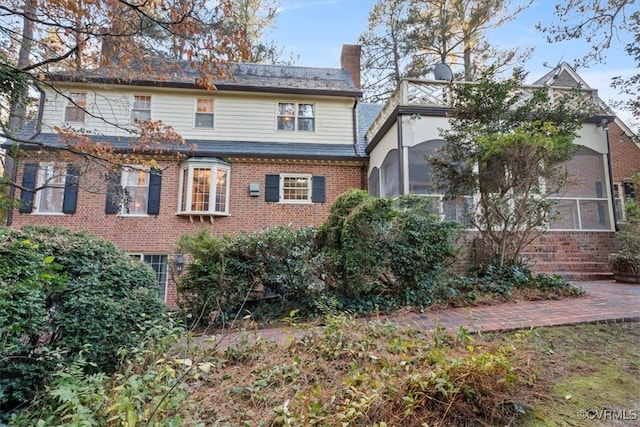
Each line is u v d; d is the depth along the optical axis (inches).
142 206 389.1
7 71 213.8
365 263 216.4
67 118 400.5
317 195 417.1
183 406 87.0
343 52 556.7
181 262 296.8
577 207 344.2
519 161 232.4
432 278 221.9
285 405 84.5
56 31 223.8
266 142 438.3
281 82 460.1
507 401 88.3
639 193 413.7
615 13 233.9
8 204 330.3
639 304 187.5
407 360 102.4
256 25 575.5
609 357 118.3
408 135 331.0
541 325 154.2
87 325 125.0
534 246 319.6
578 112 281.3
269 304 240.4
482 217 262.4
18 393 105.4
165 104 422.6
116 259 146.4
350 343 123.3
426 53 694.5
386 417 81.7
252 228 399.5
